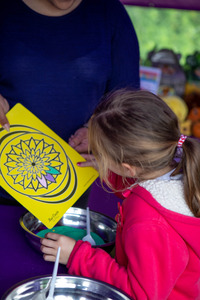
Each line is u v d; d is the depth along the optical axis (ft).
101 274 3.11
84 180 3.96
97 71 4.81
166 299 3.29
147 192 3.16
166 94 9.75
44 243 3.34
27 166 3.88
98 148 3.34
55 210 3.65
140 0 8.01
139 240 2.95
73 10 4.63
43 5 4.52
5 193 4.77
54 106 4.83
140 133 3.05
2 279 3.11
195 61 9.65
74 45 4.69
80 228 4.03
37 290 2.72
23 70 4.63
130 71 5.01
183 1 7.80
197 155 3.15
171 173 3.28
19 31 4.55
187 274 3.26
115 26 4.85
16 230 3.83
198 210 3.14
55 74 4.72
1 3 4.53
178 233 3.11
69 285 2.81
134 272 2.96
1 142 3.98
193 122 9.77
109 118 3.21
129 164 3.23
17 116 4.20
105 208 4.72
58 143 4.18
